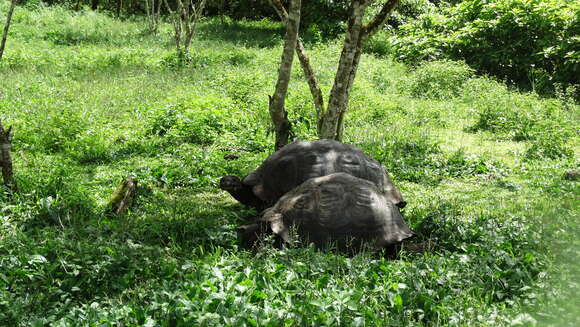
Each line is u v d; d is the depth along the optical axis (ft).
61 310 11.83
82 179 21.76
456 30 59.57
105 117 32.12
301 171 17.29
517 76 52.90
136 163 24.76
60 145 26.16
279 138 23.09
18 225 17.24
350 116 34.83
